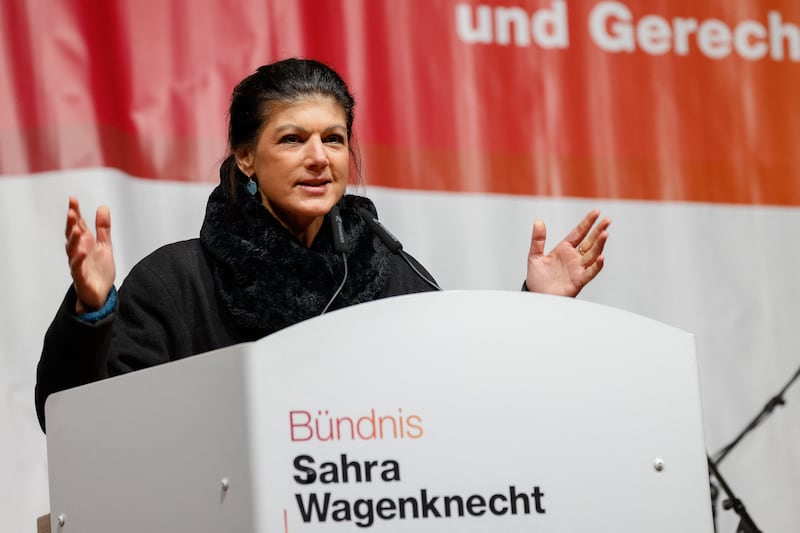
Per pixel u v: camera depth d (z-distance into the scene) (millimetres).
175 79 8750
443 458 3947
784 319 9945
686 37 10164
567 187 9672
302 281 5812
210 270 5875
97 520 4508
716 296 9852
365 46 9328
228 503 3854
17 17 8430
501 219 9461
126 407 4355
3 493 7895
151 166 8594
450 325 4023
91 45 8562
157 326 5707
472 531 3941
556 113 9734
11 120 8305
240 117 5891
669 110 10023
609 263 9680
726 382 9719
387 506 3883
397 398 3941
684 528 4137
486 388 4020
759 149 10164
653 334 4223
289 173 5672
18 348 8078
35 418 8047
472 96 9539
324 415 3865
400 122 9320
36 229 8227
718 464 9578
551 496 4023
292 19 9133
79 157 8391
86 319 4699
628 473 4109
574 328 4137
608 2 10016
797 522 9609
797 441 9758
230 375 3879
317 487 3826
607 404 4129
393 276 6277
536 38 9797
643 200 9844
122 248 8375
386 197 9195
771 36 10359
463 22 9609
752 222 10062
